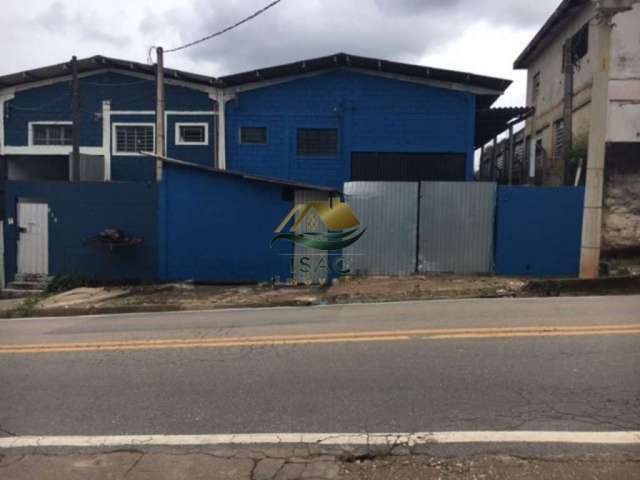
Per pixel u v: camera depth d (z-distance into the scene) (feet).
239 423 15.64
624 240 50.75
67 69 59.47
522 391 17.30
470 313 29.73
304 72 57.26
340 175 57.77
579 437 14.12
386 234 45.98
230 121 58.54
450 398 16.90
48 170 65.05
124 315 35.35
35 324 32.99
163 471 13.10
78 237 47.47
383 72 56.80
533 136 76.38
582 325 25.71
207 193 46.42
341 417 15.79
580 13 57.62
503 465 12.87
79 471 13.20
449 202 45.80
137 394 18.20
